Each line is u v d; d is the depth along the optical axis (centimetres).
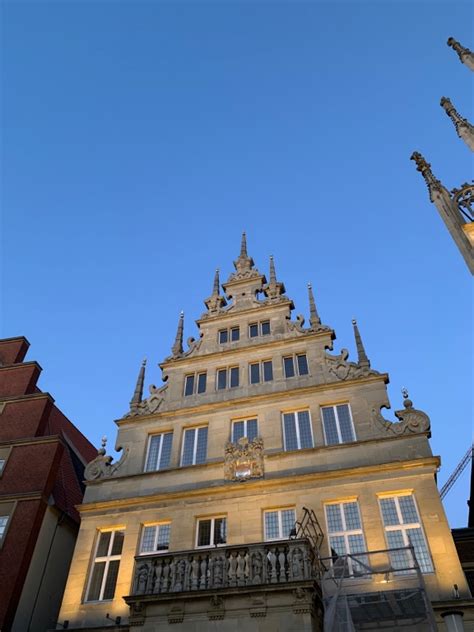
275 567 1548
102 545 2081
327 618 1405
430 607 1385
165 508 2078
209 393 2445
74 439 3178
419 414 2050
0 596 1991
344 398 2195
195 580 1595
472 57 2798
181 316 2866
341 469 1955
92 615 1877
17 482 2339
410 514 1812
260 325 2634
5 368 2877
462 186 2342
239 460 2119
